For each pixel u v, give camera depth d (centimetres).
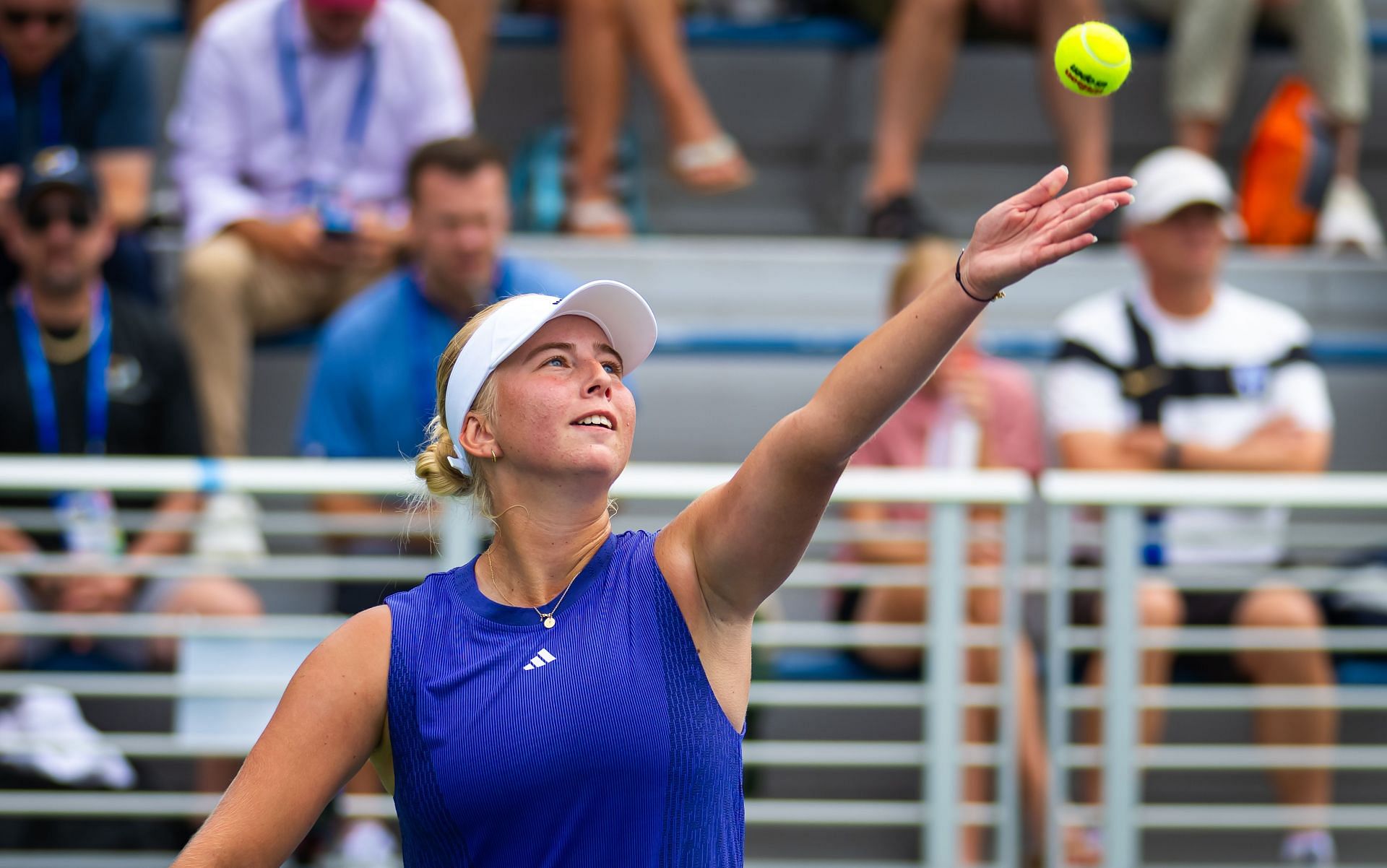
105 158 1950
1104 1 2553
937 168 2492
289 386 2031
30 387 1650
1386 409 2133
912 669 1648
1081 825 1498
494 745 692
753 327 2116
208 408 1853
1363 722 1838
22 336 1662
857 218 2452
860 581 1448
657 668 704
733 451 2100
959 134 2486
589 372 737
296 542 1942
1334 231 2197
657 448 2095
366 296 1731
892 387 675
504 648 711
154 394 1691
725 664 727
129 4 2492
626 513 2020
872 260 2123
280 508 1978
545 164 2206
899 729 1844
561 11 2311
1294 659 1576
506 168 2423
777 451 695
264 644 1478
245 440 1972
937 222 2408
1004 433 1753
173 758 1759
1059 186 668
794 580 1468
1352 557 1942
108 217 1783
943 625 1408
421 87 2014
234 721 1455
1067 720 1515
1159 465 1703
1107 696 1419
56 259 1636
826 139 2473
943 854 1402
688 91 2141
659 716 695
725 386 2100
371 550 1638
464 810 693
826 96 2470
